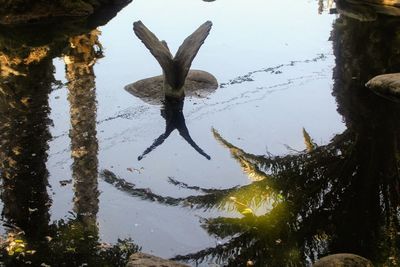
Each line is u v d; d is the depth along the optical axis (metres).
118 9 15.80
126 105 8.75
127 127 7.86
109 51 11.91
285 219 5.36
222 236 5.14
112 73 10.42
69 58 10.62
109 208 5.65
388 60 10.98
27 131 7.39
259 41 13.09
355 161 6.62
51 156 6.76
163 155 6.98
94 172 6.41
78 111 8.02
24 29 12.43
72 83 9.34
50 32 12.27
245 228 5.23
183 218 5.48
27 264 4.66
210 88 9.56
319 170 6.39
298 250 4.88
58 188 6.02
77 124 7.65
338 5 15.98
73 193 5.93
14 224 5.30
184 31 13.63
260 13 16.19
